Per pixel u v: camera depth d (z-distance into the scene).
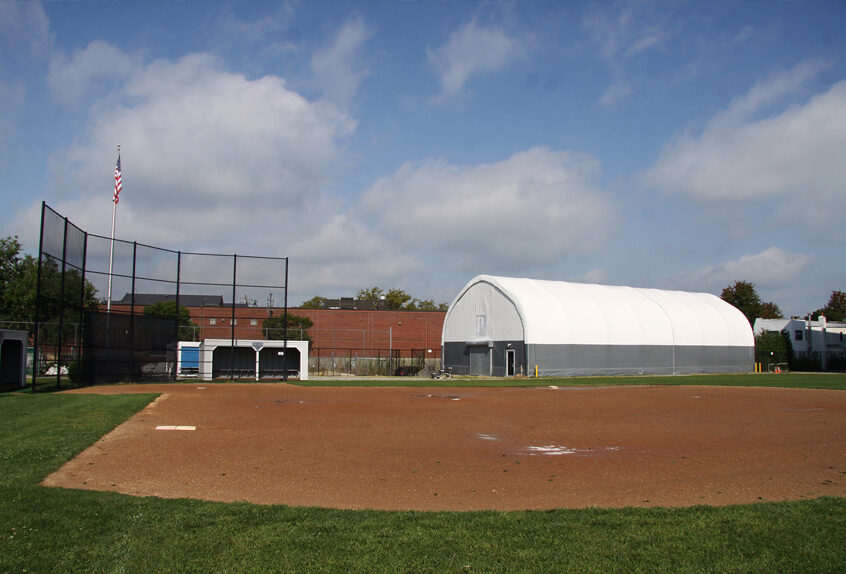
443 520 7.04
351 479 9.34
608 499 8.26
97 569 5.60
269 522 6.88
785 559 5.86
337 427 15.18
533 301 45.62
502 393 27.53
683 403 22.42
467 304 51.00
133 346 31.84
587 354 45.84
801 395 26.22
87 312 28.55
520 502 8.09
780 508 7.56
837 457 11.33
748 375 48.06
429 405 21.34
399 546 6.18
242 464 10.30
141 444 11.90
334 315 61.91
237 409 18.92
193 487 8.64
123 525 6.71
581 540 6.36
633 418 17.56
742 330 54.62
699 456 11.42
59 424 13.62
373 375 50.47
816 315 102.25
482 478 9.50
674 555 5.95
